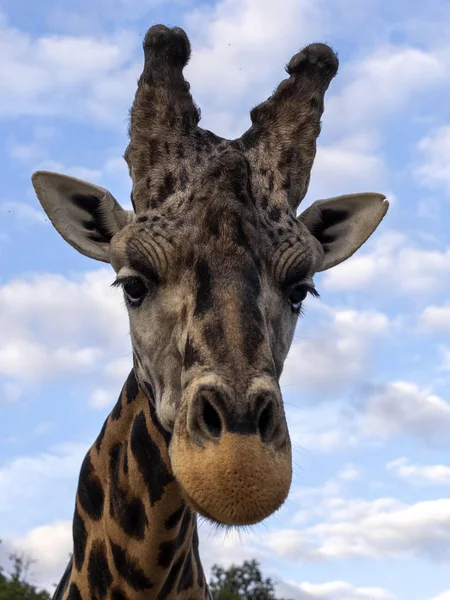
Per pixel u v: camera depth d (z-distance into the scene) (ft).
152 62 4.33
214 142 4.19
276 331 3.88
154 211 3.98
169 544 4.26
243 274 3.63
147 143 4.19
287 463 3.39
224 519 3.31
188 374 3.53
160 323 3.84
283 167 4.20
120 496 4.33
